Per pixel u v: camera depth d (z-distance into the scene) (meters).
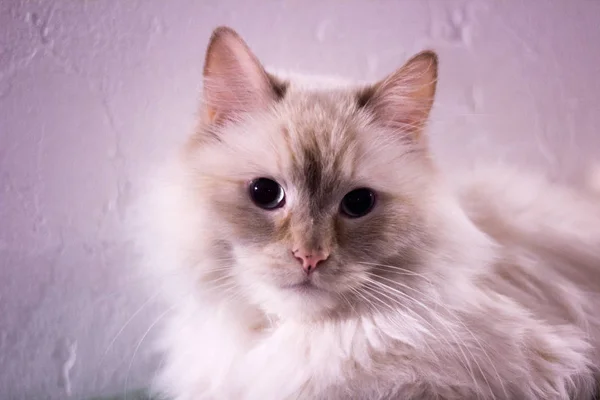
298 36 0.50
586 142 0.54
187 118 0.47
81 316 0.48
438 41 0.52
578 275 0.45
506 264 0.43
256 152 0.39
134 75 0.47
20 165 0.46
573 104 0.54
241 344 0.40
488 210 0.45
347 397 0.38
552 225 0.46
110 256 0.48
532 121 0.53
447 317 0.39
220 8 0.48
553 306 0.43
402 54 0.51
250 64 0.40
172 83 0.47
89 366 0.48
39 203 0.46
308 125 0.39
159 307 0.48
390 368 0.38
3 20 0.45
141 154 0.47
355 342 0.38
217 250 0.39
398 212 0.39
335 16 0.50
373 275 0.39
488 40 0.52
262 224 0.38
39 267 0.47
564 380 0.39
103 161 0.47
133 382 0.48
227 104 0.41
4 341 0.47
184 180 0.40
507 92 0.53
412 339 0.38
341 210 0.39
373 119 0.41
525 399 0.38
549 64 0.53
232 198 0.39
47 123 0.46
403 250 0.39
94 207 0.47
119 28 0.47
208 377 0.41
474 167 0.49
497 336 0.39
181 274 0.40
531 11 0.53
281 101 0.40
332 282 0.37
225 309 0.40
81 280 0.48
